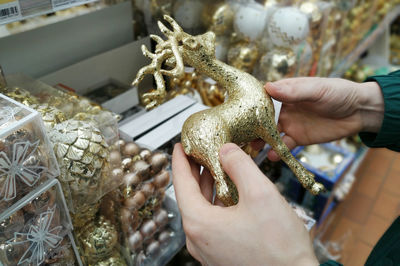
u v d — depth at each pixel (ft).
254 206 1.29
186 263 3.05
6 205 1.32
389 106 2.25
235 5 3.09
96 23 2.80
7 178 1.28
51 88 2.19
